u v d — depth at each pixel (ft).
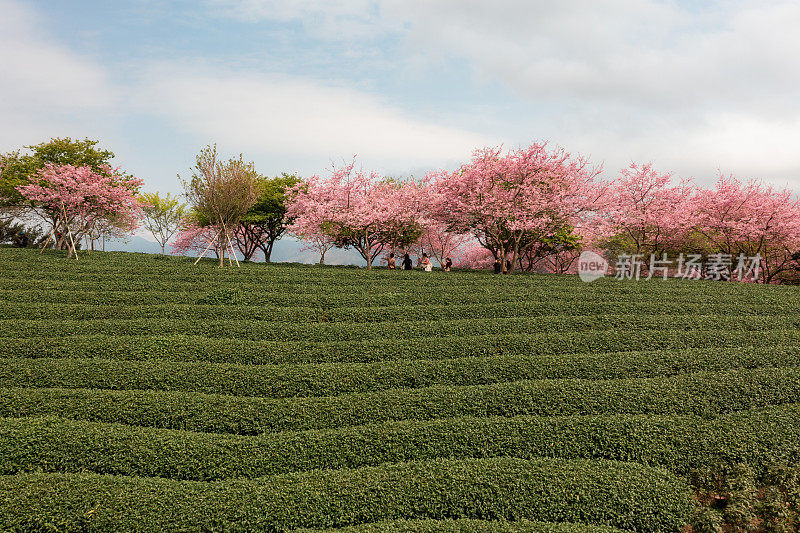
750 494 23.29
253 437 26.63
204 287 55.47
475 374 34.76
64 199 77.25
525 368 35.45
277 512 20.97
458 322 44.96
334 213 90.38
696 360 36.88
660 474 24.54
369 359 37.68
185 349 37.35
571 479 23.52
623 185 90.22
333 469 24.63
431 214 91.61
